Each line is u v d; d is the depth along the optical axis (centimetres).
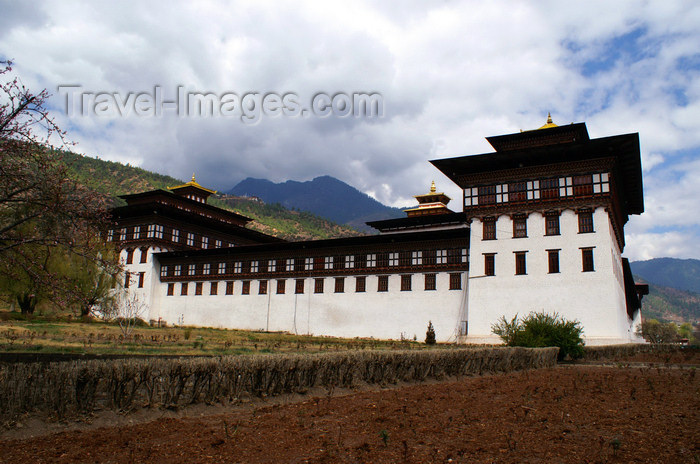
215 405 1398
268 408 1404
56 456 984
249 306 7419
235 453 1008
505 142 6153
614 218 5428
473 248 5488
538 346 3400
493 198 5491
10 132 1633
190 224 8956
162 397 1341
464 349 2255
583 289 4897
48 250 1888
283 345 4247
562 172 5212
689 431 1123
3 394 1116
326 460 961
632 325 8288
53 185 1731
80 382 1211
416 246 6262
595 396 1634
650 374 2383
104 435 1122
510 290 5219
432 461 943
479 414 1336
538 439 1073
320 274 6869
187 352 3088
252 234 9950
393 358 1911
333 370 1725
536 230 5225
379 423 1245
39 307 6200
